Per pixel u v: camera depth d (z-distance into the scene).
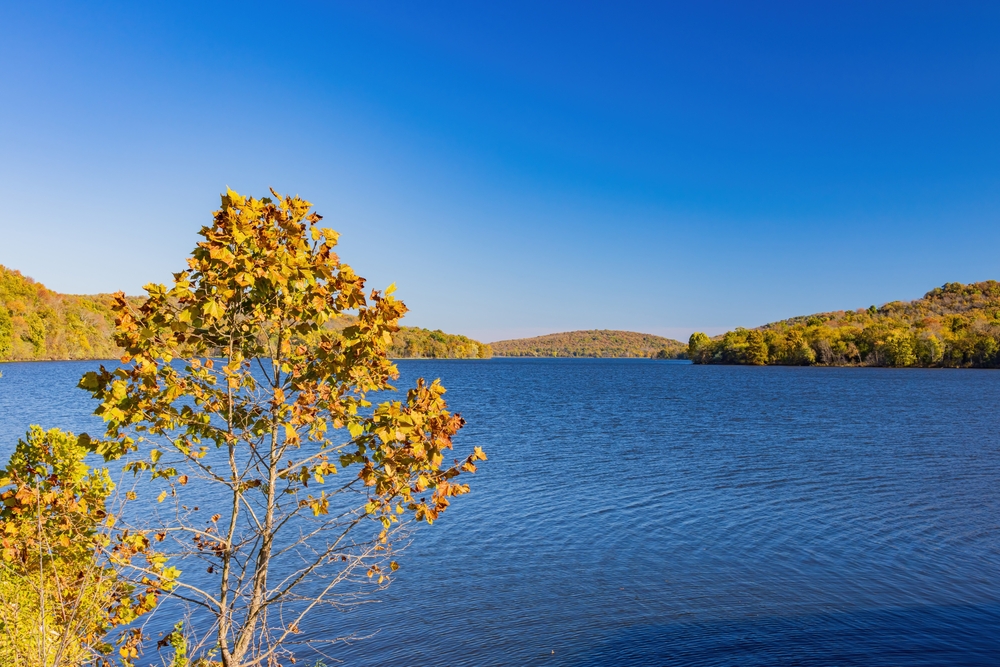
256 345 5.68
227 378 5.42
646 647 10.68
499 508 19.05
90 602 6.41
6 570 6.14
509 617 11.82
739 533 16.72
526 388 83.81
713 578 13.66
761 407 53.69
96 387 5.42
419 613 12.00
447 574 13.91
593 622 11.60
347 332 5.57
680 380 106.50
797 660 10.14
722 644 10.70
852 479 23.11
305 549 15.12
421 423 5.54
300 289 5.64
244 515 17.02
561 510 18.84
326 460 5.97
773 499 20.14
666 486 21.88
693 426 39.69
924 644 10.59
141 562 8.24
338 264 5.77
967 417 44.88
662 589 13.09
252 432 5.84
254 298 5.48
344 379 5.77
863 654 10.30
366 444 6.01
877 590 12.91
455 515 18.28
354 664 10.15
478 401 60.81
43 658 5.71
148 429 5.59
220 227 5.43
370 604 12.34
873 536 16.41
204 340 5.55
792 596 12.66
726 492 21.06
